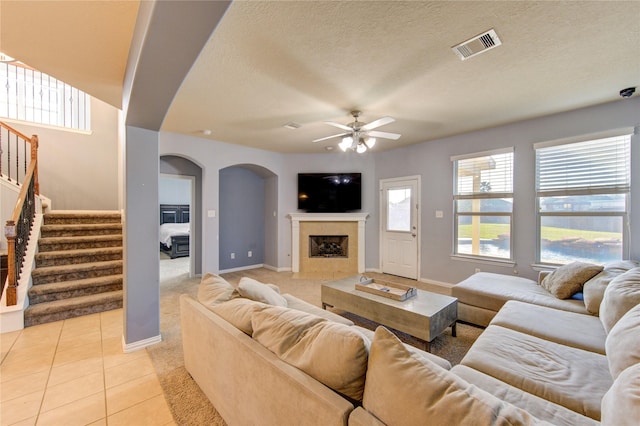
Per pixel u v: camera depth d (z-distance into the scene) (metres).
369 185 5.77
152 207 2.68
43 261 3.70
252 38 2.02
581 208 3.41
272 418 1.22
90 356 2.46
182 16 1.23
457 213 4.56
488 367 1.52
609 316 1.84
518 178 3.84
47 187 5.06
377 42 2.07
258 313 1.51
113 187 5.66
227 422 1.60
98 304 3.47
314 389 1.04
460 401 0.80
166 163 5.05
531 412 1.17
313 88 2.81
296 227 5.75
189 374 2.17
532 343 1.76
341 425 0.92
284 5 1.69
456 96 3.00
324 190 5.74
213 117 3.68
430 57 2.26
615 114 3.13
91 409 1.81
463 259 4.42
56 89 5.39
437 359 1.60
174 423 1.70
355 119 3.55
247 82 2.69
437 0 1.66
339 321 2.18
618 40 2.03
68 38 1.93
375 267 5.73
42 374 2.19
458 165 4.52
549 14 1.77
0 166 4.14
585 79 2.62
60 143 5.18
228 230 5.89
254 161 5.42
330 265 5.76
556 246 3.60
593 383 1.38
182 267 6.30
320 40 2.04
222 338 1.60
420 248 4.98
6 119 4.74
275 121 3.83
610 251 3.24
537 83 2.71
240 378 1.44
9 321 2.93
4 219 4.00
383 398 0.90
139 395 1.95
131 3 1.62
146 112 2.29
